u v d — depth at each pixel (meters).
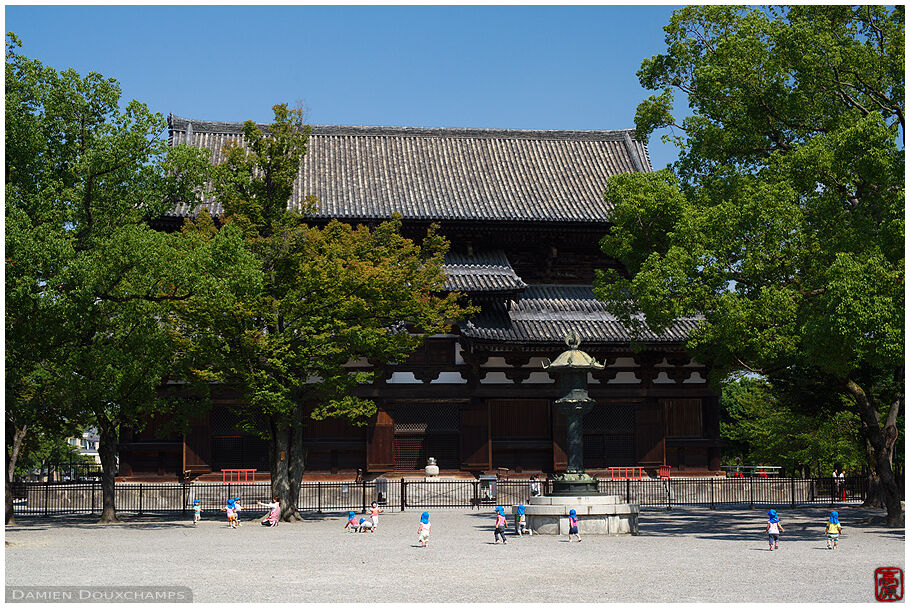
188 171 32.19
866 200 29.94
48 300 26.48
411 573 20.34
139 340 31.39
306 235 38.09
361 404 40.28
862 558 23.16
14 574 20.09
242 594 17.20
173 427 40.88
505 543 27.47
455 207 55.75
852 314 24.88
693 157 36.00
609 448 51.31
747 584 18.48
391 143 63.16
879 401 45.59
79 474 90.25
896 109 32.59
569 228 55.12
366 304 38.97
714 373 36.41
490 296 51.41
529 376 51.41
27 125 28.12
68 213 28.88
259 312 37.12
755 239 29.17
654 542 27.56
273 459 39.00
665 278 29.48
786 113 33.53
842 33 33.03
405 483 43.12
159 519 39.78
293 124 39.03
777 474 67.00
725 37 34.25
